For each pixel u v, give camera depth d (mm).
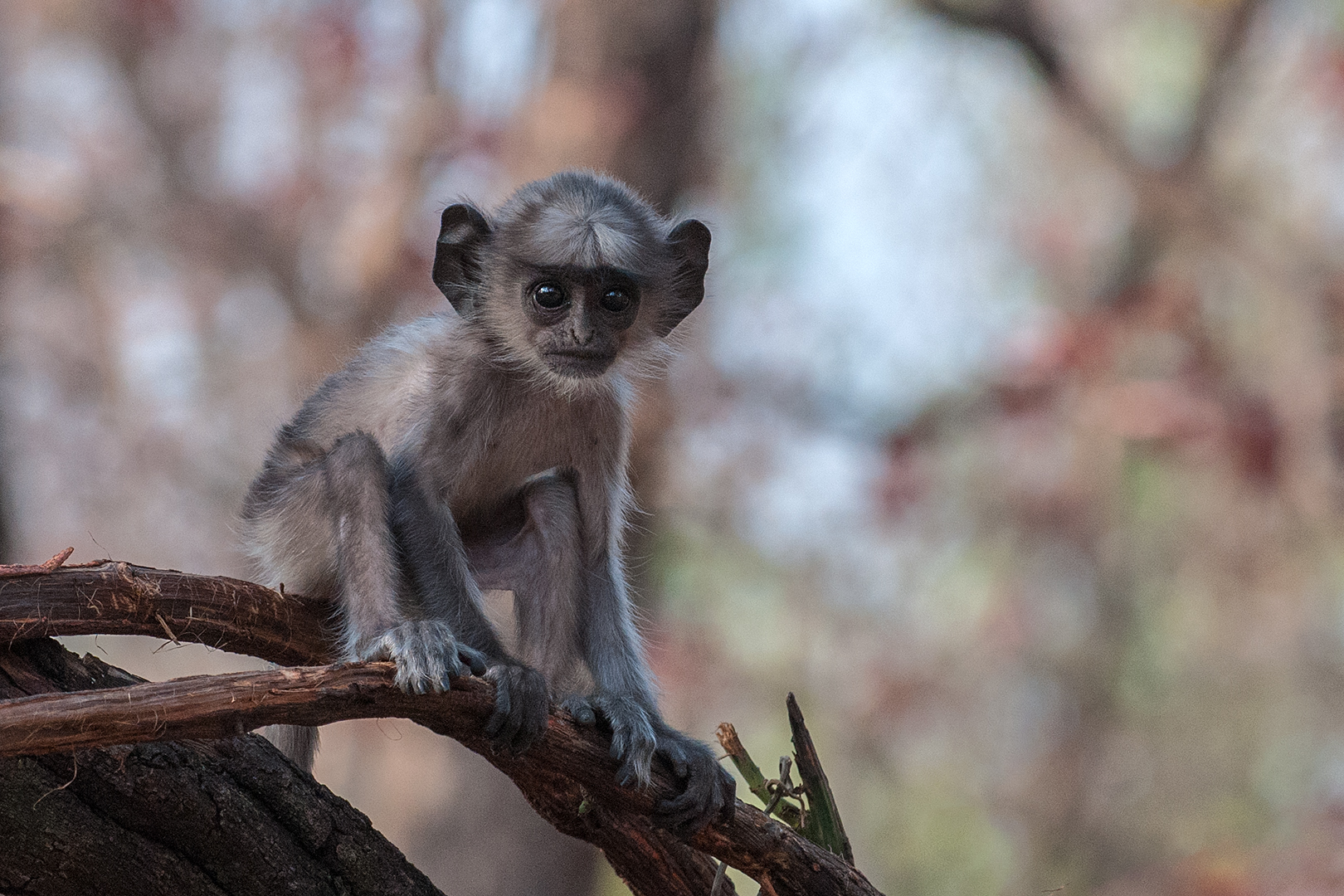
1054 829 20453
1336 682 19859
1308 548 18078
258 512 7152
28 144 16359
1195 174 17375
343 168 15406
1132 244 18422
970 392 16641
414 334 7188
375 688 4746
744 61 16844
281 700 4539
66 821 4773
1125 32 20062
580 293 7133
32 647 4895
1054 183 19438
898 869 20016
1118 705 20875
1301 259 16609
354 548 6191
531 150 13648
